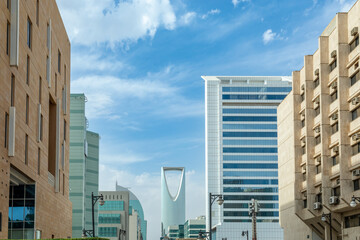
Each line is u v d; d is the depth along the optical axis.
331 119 61.78
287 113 84.38
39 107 48.03
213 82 194.00
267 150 186.75
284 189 86.62
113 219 195.88
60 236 61.06
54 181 57.69
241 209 183.00
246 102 189.25
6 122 37.28
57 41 60.47
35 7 47.12
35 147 46.62
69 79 70.44
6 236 36.28
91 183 153.75
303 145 74.50
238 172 185.50
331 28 72.44
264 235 173.12
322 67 63.47
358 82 53.62
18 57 39.06
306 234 75.06
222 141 187.25
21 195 46.41
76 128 133.00
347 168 55.56
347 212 59.94
